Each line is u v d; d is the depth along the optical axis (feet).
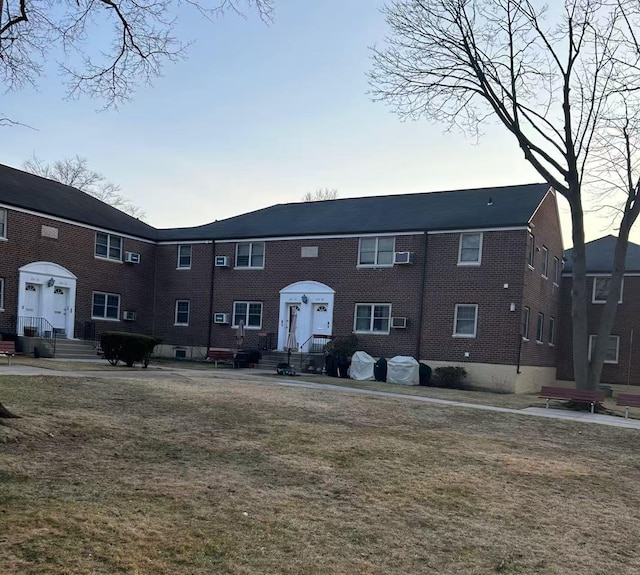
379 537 16.65
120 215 96.17
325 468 23.11
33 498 16.26
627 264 87.20
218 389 42.04
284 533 16.07
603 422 44.98
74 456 20.67
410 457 26.53
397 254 75.36
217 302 89.10
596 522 20.26
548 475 26.12
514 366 68.39
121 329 88.02
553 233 85.51
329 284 80.69
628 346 86.07
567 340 90.58
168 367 66.80
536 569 15.62
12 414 24.22
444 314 72.84
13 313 71.82
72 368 51.60
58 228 77.71
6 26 30.76
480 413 43.60
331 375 74.33
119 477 19.11
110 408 29.84
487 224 70.64
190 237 91.40
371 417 36.37
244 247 88.02
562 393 54.24
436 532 17.61
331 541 15.92
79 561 12.86
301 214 93.09
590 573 15.79
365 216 84.53
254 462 22.88
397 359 71.56
